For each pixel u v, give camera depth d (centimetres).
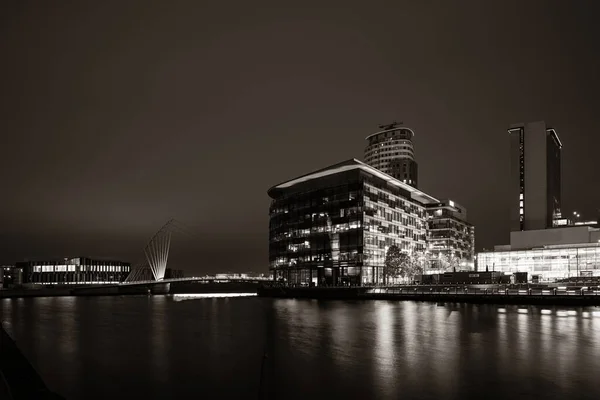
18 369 2436
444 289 11594
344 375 2984
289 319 6600
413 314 7094
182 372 3231
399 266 14750
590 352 3722
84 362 3644
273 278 17438
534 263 17875
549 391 2558
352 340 4472
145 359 3731
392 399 2448
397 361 3419
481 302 9369
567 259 17275
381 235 15512
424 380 2831
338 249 14912
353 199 14762
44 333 5488
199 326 6066
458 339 4453
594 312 7238
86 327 6116
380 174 15725
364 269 14425
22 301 13588
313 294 12381
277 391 2634
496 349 3888
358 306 9069
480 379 2844
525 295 8825
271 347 4112
